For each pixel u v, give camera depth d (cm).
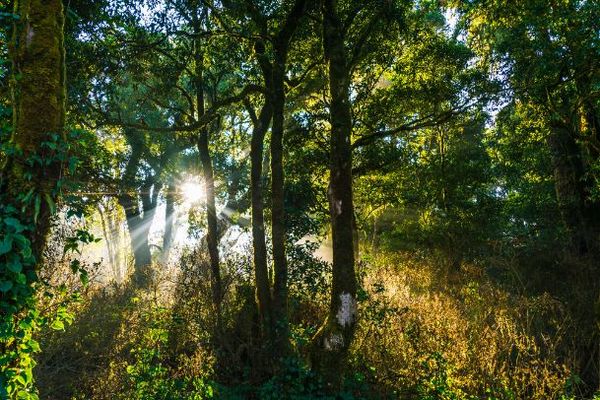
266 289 865
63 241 736
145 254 2266
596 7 1060
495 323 1050
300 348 851
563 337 933
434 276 1728
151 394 686
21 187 372
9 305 364
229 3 894
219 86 1385
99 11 822
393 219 2542
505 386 751
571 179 1636
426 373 770
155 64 973
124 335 875
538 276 1516
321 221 1492
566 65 1152
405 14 1145
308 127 1408
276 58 885
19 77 385
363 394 737
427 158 2094
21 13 396
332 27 838
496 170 2047
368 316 877
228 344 845
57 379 732
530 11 1186
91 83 863
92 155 973
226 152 2064
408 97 1311
